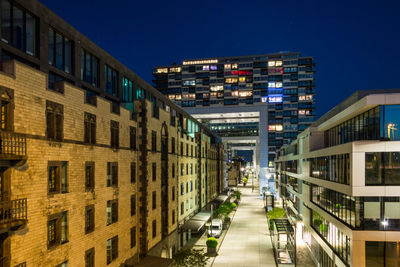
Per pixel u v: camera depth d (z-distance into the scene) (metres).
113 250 21.86
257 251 38.88
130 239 24.55
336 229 26.20
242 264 33.94
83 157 18.08
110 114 21.58
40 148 14.48
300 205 45.97
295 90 127.19
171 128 35.53
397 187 21.03
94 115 19.42
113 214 21.92
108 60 25.34
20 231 13.14
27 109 13.77
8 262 12.40
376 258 21.09
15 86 13.10
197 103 130.12
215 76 129.62
